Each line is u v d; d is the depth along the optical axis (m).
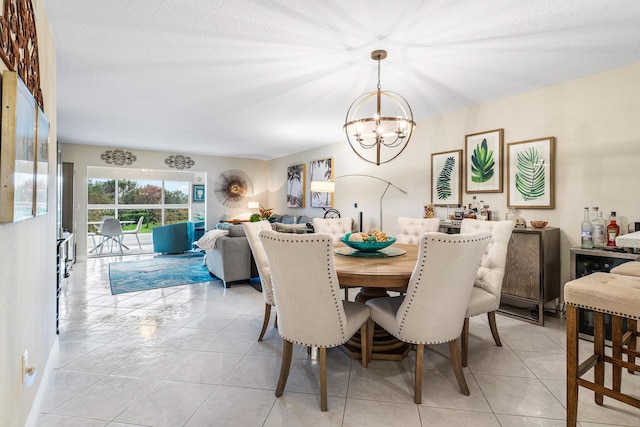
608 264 2.61
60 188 4.50
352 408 1.72
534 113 3.27
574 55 2.54
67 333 2.73
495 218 3.60
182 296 3.85
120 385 1.94
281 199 7.83
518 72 2.85
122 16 2.05
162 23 2.13
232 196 7.94
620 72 2.74
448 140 4.06
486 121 3.67
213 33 2.25
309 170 6.75
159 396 1.83
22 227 1.40
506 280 3.12
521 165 3.36
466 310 1.98
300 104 3.78
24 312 1.44
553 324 2.96
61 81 3.09
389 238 2.60
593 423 1.59
